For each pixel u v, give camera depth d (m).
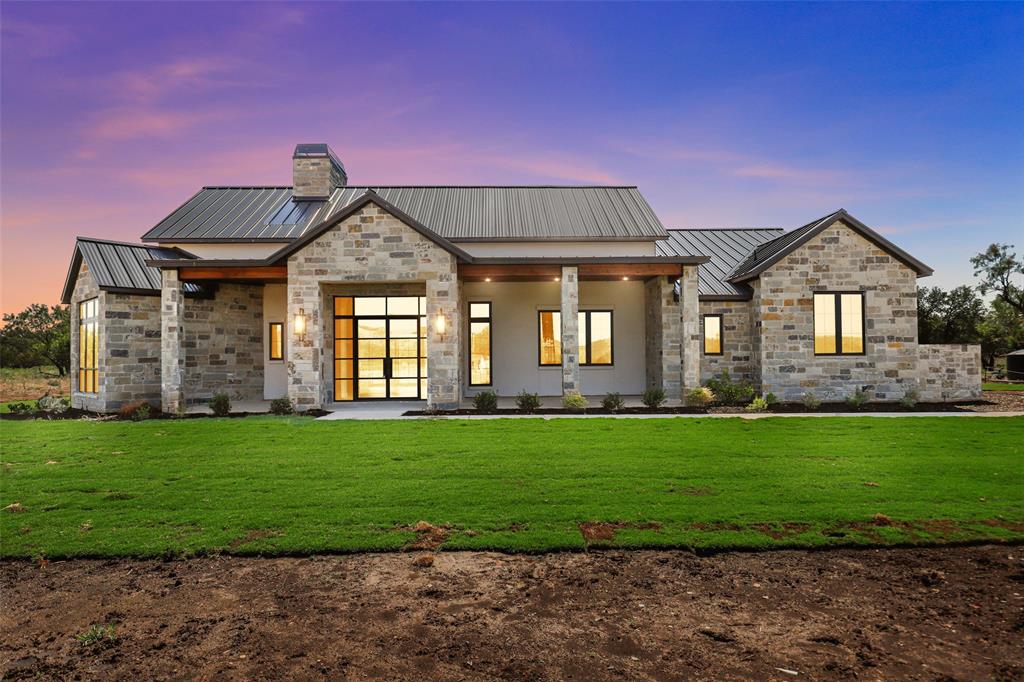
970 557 5.37
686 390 15.48
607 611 4.35
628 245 18.44
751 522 6.16
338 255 15.06
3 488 7.52
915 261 16.41
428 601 4.53
